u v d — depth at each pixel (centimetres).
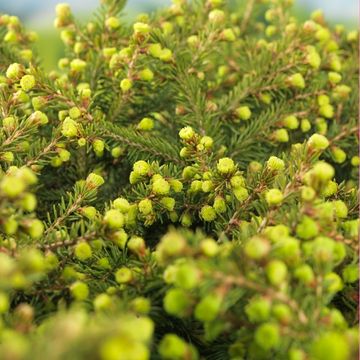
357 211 37
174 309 26
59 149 42
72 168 48
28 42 55
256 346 28
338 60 52
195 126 48
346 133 49
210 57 53
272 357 28
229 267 27
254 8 63
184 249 26
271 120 49
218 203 39
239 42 56
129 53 46
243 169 48
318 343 24
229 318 28
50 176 48
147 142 45
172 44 48
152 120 49
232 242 33
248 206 39
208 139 42
